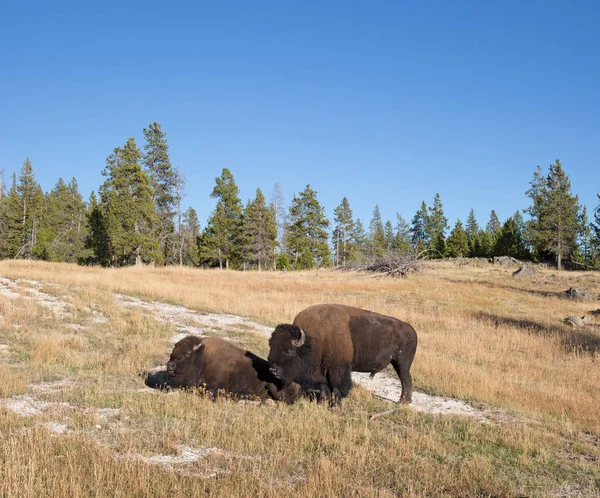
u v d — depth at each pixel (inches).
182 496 177.9
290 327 297.4
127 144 1902.1
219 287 1017.5
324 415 294.7
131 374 364.8
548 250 2603.3
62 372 352.2
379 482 208.2
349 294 1115.3
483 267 1921.8
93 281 787.4
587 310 1029.8
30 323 484.1
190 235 2795.3
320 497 185.5
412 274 1622.8
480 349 576.7
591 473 242.5
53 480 178.1
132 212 1849.2
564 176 2561.5
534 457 258.1
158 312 642.2
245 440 241.3
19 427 234.7
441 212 3331.7
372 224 3878.0
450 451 254.1
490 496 200.8
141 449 221.8
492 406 363.3
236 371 321.7
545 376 474.6
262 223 2391.7
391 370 462.3
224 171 2391.7
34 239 2322.8
